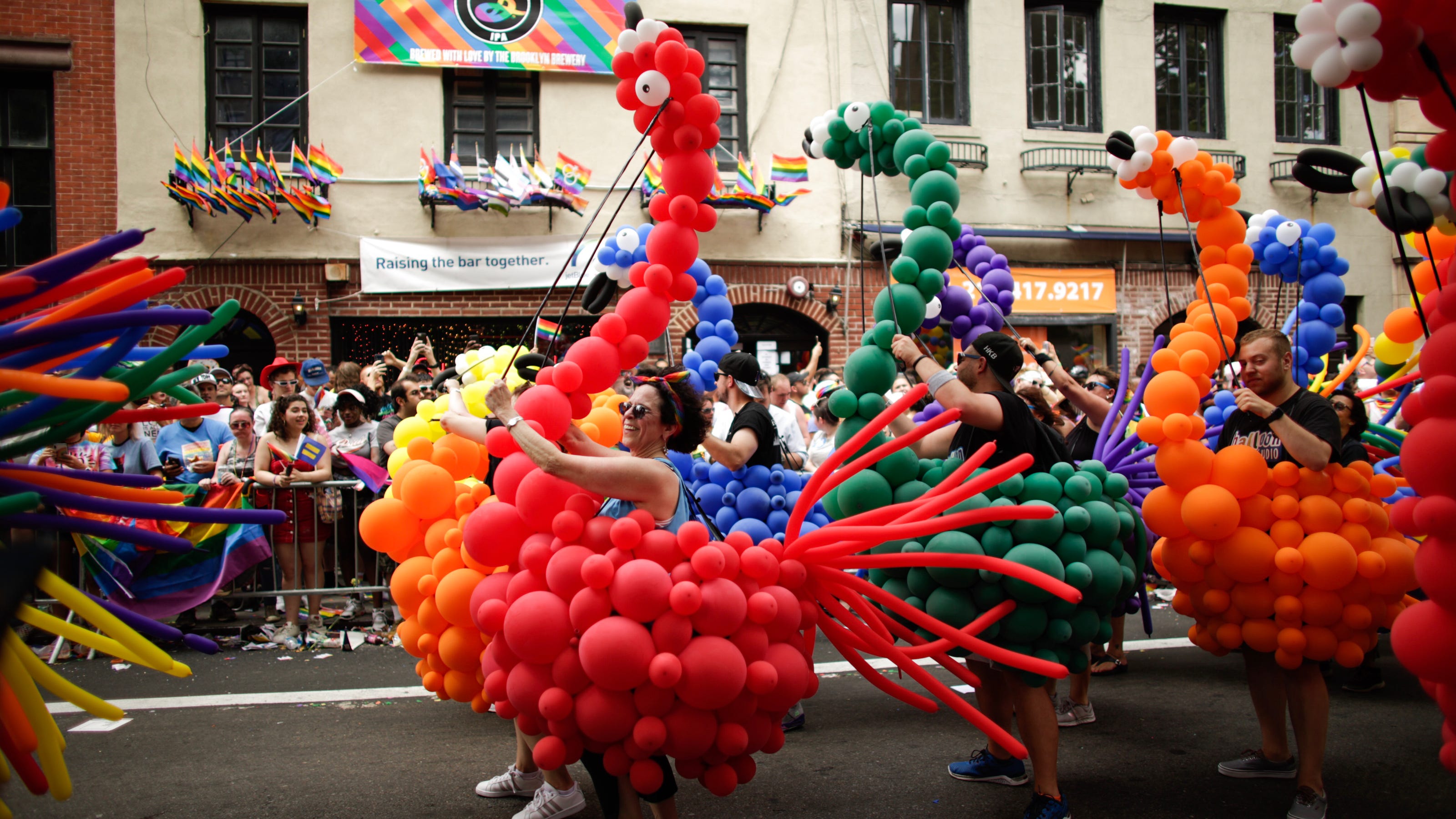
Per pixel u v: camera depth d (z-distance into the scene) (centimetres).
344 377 788
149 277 228
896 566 284
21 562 104
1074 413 684
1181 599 365
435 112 1113
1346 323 1338
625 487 252
